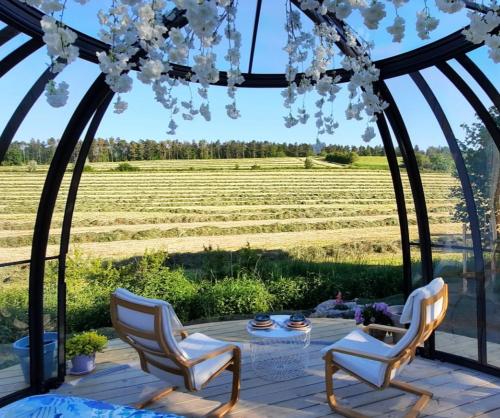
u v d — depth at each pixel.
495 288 3.60
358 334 3.23
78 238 6.44
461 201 3.81
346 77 3.15
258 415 2.93
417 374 3.53
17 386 3.38
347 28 2.32
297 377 3.54
